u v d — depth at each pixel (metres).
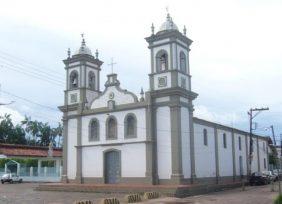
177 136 35.25
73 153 41.84
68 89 43.50
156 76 37.38
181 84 37.09
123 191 35.19
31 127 88.88
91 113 40.88
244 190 39.22
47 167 55.12
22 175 54.94
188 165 36.47
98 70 44.78
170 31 36.91
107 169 39.25
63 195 33.88
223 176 44.78
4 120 85.00
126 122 38.34
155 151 36.41
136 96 38.25
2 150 61.12
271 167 66.44
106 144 39.28
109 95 39.97
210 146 42.41
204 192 35.53
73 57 43.50
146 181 36.03
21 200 29.44
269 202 27.83
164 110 36.47
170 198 31.08
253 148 57.84
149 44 38.31
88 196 32.94
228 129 47.97
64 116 43.06
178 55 37.41
